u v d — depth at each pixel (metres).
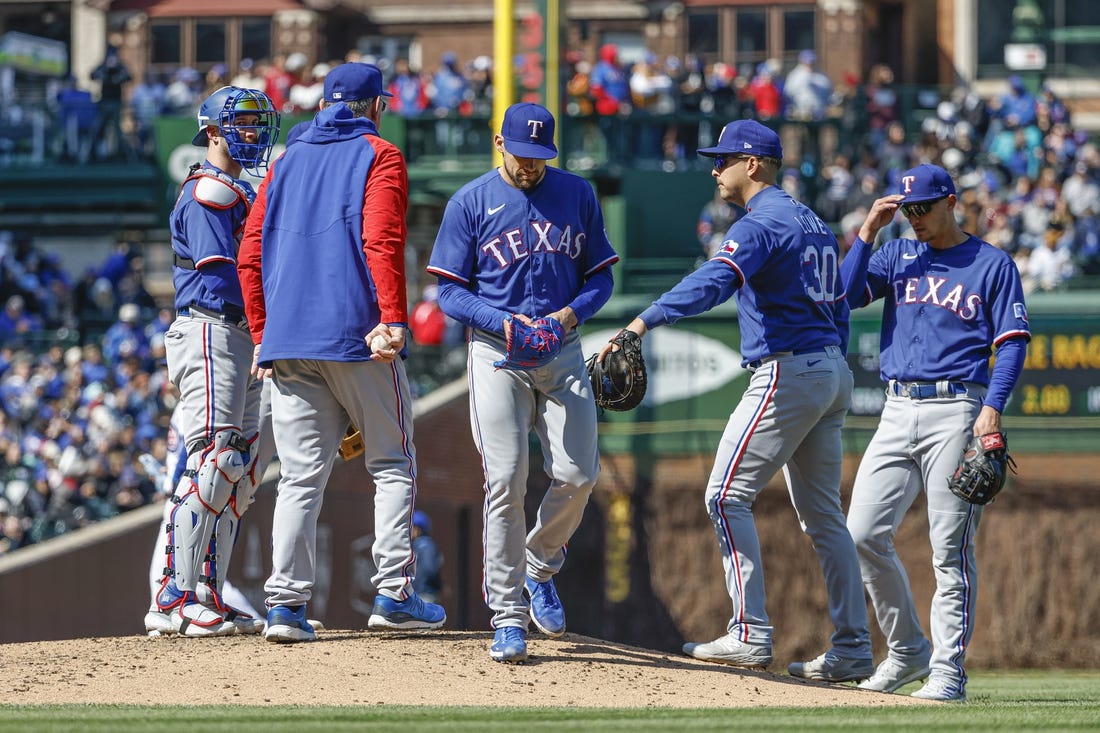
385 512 24.02
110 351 68.06
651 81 75.94
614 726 17.67
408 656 22.94
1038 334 64.31
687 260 70.00
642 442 65.06
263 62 103.62
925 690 25.08
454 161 75.50
